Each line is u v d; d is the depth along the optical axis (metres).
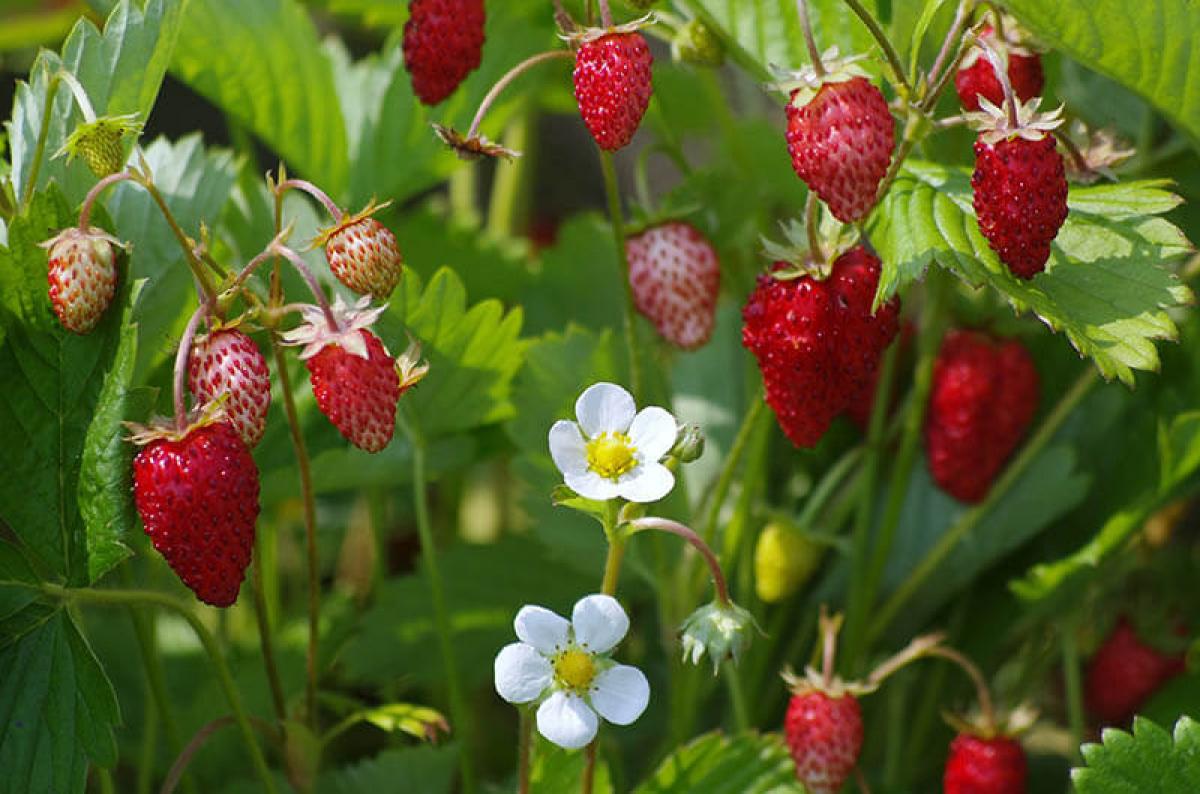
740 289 0.52
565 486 0.41
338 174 0.53
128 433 0.42
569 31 0.43
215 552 0.41
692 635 0.42
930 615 0.51
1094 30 0.44
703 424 0.53
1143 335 0.42
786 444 0.53
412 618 0.52
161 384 0.47
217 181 0.48
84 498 0.42
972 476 0.50
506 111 0.53
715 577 0.41
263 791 0.48
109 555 0.42
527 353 0.48
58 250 0.41
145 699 0.53
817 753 0.45
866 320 0.43
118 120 0.41
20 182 0.44
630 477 0.41
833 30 0.46
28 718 0.42
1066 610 0.50
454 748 0.48
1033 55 0.45
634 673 0.41
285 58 0.52
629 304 0.47
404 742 0.53
